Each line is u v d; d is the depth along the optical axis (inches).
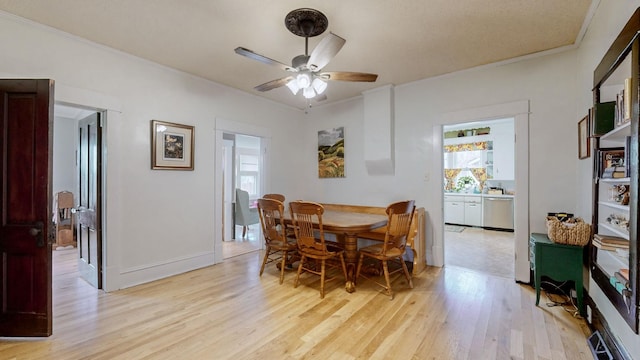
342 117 181.6
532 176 117.6
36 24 93.4
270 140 178.2
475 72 130.9
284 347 74.3
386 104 154.9
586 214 97.3
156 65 124.7
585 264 91.5
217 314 92.1
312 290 112.1
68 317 89.9
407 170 152.4
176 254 131.9
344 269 113.9
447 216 269.9
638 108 53.3
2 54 88.5
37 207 78.6
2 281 78.8
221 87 151.2
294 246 121.6
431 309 95.3
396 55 116.9
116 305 98.5
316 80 94.2
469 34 99.6
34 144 78.6
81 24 94.1
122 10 86.0
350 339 77.9
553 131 113.4
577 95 107.9
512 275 129.0
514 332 81.0
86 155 123.6
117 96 113.0
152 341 76.9
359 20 90.4
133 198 117.7
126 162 115.7
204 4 82.8
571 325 84.8
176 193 132.3
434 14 87.1
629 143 60.7
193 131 138.3
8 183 78.8
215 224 148.3
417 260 131.7
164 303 100.3
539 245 95.7
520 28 95.6
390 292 104.9
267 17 89.5
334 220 124.6
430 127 144.1
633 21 55.1
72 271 136.9
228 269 138.6
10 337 78.2
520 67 120.2
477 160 272.8
